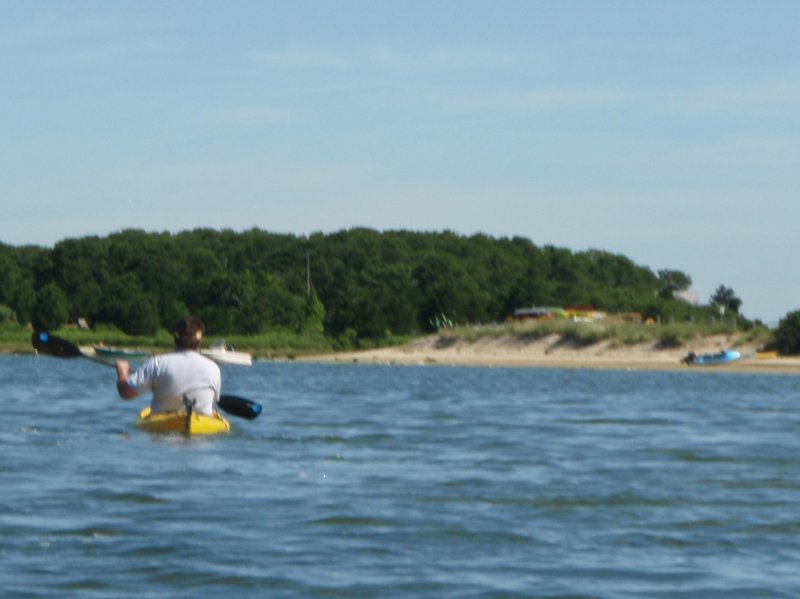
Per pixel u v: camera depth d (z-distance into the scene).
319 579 11.82
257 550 13.05
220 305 181.38
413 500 16.47
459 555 12.98
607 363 127.38
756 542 13.88
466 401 42.59
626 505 16.28
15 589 11.26
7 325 180.25
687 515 15.55
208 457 21.08
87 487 17.14
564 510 15.82
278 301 180.12
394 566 12.41
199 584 11.58
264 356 152.12
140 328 176.12
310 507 15.75
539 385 65.62
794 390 62.56
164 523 14.48
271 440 24.34
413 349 149.38
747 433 28.05
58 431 25.94
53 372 75.69
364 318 158.12
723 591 11.61
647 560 12.87
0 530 13.86
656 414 35.44
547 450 23.44
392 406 38.19
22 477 18.12
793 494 17.36
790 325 126.69
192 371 24.47
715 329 133.62
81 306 187.38
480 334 146.50
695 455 22.59
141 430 24.47
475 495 16.98
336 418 31.78
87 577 11.74
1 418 30.05
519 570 12.33
